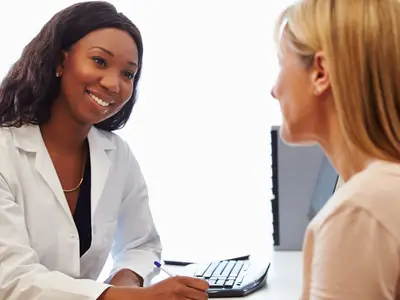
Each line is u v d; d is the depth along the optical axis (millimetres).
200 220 2176
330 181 1572
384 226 679
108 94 1269
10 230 1159
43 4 2320
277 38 849
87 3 1300
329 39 750
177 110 2264
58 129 1345
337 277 680
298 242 1903
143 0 2275
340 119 750
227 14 2234
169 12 2266
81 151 1421
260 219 2158
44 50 1284
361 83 739
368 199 696
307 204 1889
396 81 744
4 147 1253
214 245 1930
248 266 1581
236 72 2229
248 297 1340
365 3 756
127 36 1296
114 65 1275
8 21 2377
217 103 2242
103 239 1391
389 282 677
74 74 1260
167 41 2270
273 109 2197
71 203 1351
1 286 1106
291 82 816
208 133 2246
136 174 1575
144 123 2275
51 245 1264
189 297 1123
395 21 745
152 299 1095
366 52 736
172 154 2266
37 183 1268
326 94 780
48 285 1094
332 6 768
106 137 1503
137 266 1488
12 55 2371
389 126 747
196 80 2254
